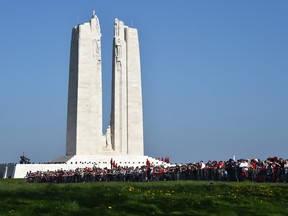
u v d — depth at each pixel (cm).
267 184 4031
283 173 4547
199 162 5631
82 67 10619
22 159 10694
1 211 2516
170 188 3672
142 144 10988
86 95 10569
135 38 11188
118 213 2538
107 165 9969
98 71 10825
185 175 5656
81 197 2995
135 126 10950
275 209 2773
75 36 10950
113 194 3103
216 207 2781
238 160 5084
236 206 2836
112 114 10931
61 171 7594
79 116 10450
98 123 10675
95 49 10819
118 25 11088
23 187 4278
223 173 5084
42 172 7956
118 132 10825
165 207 2731
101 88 10850
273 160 4916
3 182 6762
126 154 10788
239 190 3450
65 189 3609
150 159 10538
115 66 10950
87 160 10112
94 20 10912
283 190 3416
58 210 2533
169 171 5909
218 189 3553
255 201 2986
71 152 10594
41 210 2538
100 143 10719
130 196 2988
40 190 3553
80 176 6944
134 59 11125
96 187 3812
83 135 10431
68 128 10794
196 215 2600
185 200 2912
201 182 4566
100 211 2559
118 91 10919
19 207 2639
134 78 11069
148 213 2592
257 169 4822
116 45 10969
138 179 6147
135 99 11025
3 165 10581
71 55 11031
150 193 3238
